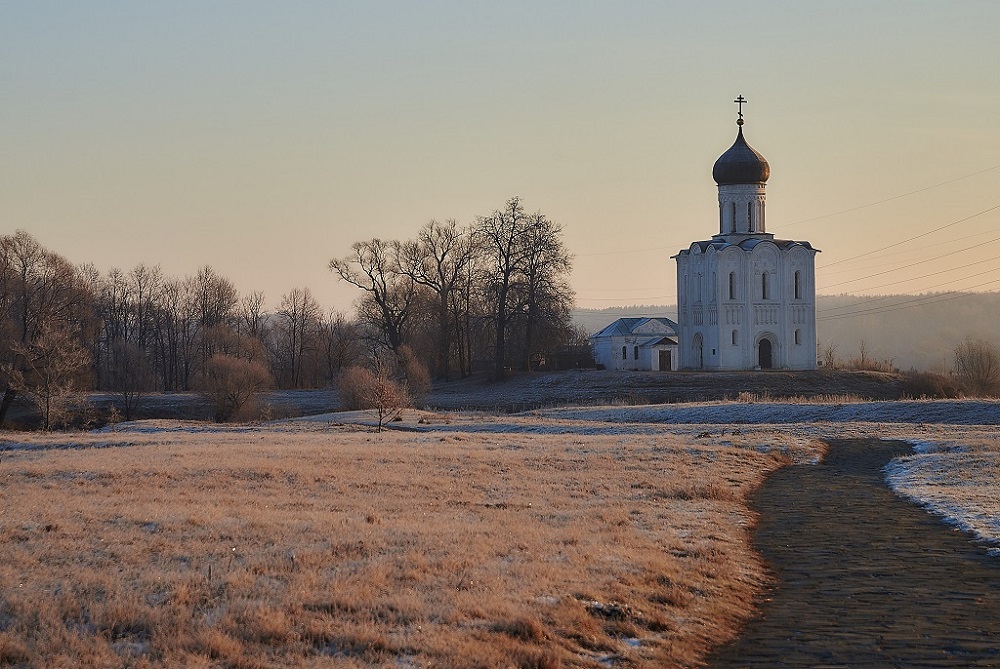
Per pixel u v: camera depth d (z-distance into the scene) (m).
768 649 17.64
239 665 14.66
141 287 148.12
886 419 72.12
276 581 19.36
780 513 33.47
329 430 73.12
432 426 75.06
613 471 42.09
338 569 20.28
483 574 20.36
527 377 124.62
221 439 59.25
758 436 59.66
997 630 18.88
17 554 21.31
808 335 125.75
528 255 125.75
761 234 126.38
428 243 133.88
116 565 20.88
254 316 155.75
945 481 39.94
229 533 24.53
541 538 25.06
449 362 136.25
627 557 23.00
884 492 38.72
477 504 32.41
